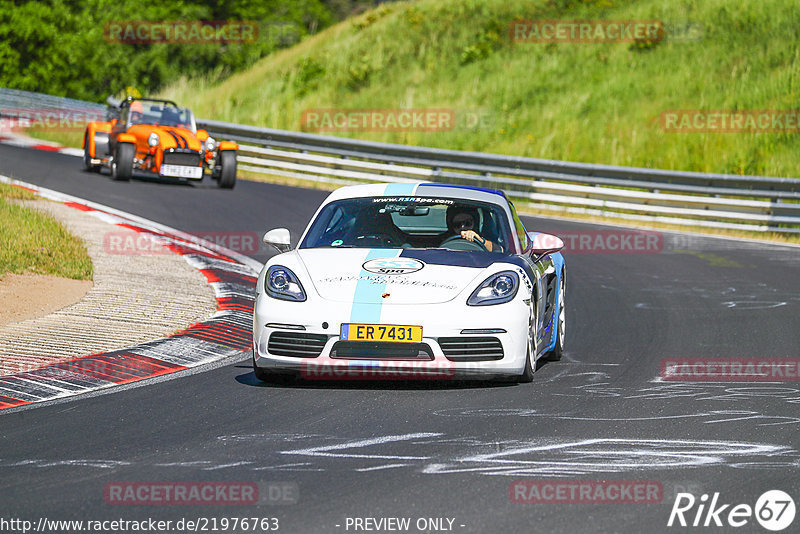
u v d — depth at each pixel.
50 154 90.62
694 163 90.56
